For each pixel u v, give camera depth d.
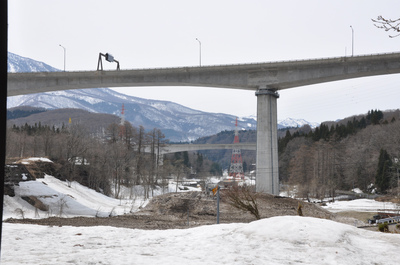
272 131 68.75
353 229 15.14
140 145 122.12
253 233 14.15
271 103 69.19
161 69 71.12
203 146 155.12
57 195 58.41
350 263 11.11
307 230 13.63
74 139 89.12
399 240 13.97
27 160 73.12
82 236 16.05
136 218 45.91
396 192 89.44
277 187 68.69
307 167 123.62
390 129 118.38
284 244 12.81
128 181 109.00
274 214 47.81
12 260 10.70
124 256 11.44
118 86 75.25
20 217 42.78
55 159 82.31
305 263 11.01
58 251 12.55
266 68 68.00
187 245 13.55
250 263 10.87
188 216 45.94
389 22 10.27
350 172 119.69
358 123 166.75
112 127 127.62
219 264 10.66
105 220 41.69
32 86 74.19
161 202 56.66
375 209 74.31
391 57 59.59
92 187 86.25
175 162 166.12
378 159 105.00
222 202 53.25
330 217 50.56
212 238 14.28
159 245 13.77
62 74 73.06
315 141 147.25
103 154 94.88
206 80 70.81
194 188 147.38
